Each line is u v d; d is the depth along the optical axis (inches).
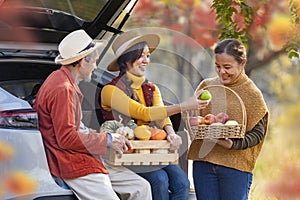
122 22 251.6
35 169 184.7
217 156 210.8
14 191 183.6
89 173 189.8
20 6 230.1
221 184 212.7
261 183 339.9
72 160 189.0
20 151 184.1
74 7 247.9
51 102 188.5
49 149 190.1
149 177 207.8
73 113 188.5
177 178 213.9
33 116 186.5
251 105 209.9
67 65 195.5
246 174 213.3
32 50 227.8
